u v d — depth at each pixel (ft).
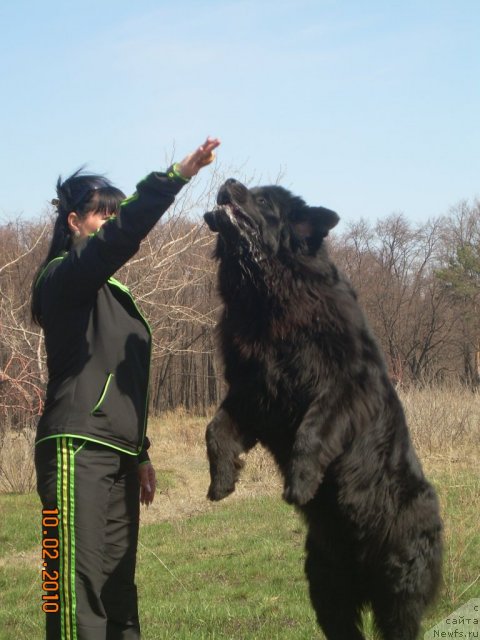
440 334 109.19
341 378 12.37
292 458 12.01
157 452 47.29
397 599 12.75
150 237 41.09
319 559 13.06
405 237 118.62
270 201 13.07
